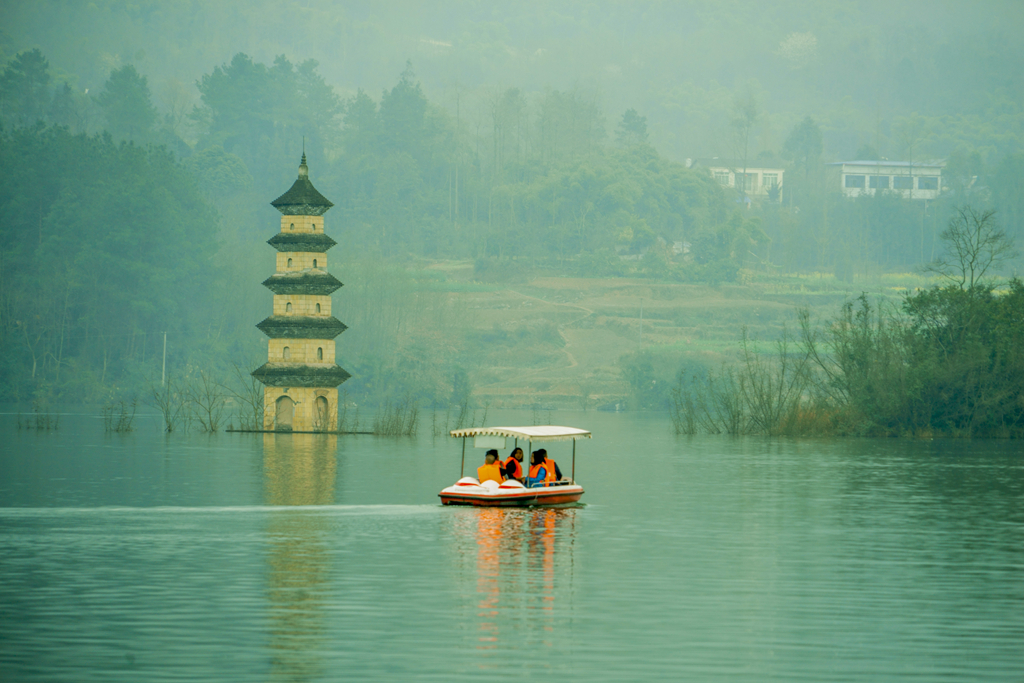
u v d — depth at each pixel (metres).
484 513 167.38
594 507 181.25
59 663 84.56
